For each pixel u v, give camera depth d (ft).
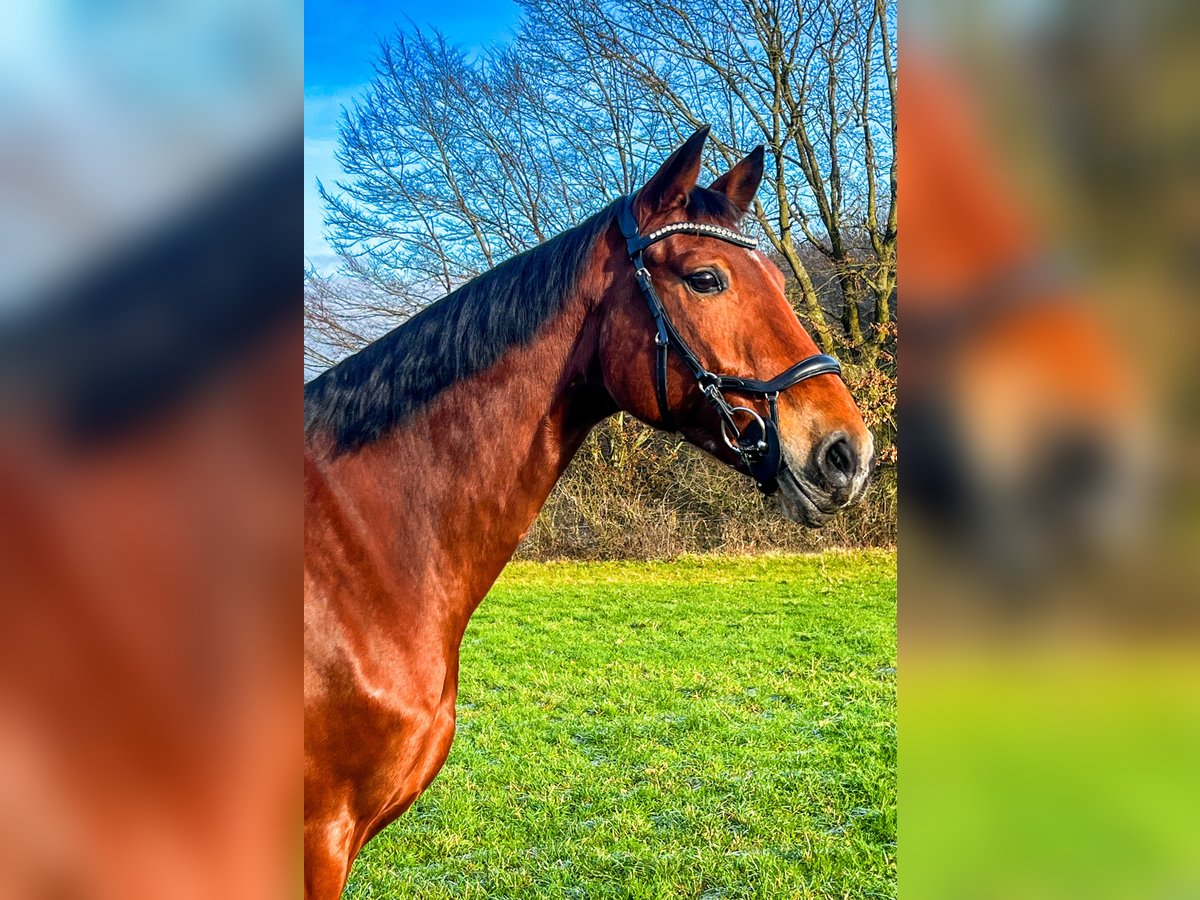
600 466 40.96
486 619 27.14
